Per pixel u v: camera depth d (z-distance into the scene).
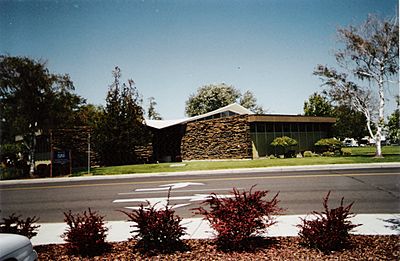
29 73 25.19
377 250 5.16
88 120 32.62
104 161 29.50
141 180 18.03
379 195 10.62
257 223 5.63
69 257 5.41
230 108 34.72
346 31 27.27
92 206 11.08
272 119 27.20
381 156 26.36
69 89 26.92
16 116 25.91
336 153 29.11
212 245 5.76
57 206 11.49
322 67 28.44
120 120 29.28
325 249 5.20
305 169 19.44
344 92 28.72
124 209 10.24
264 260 4.88
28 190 16.52
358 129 49.97
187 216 8.79
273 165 21.16
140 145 29.94
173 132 33.53
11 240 4.00
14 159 30.58
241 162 24.08
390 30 26.48
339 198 10.41
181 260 5.03
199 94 70.06
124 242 6.28
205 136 29.92
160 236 5.56
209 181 15.71
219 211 5.63
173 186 14.61
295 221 7.64
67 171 24.81
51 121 26.72
